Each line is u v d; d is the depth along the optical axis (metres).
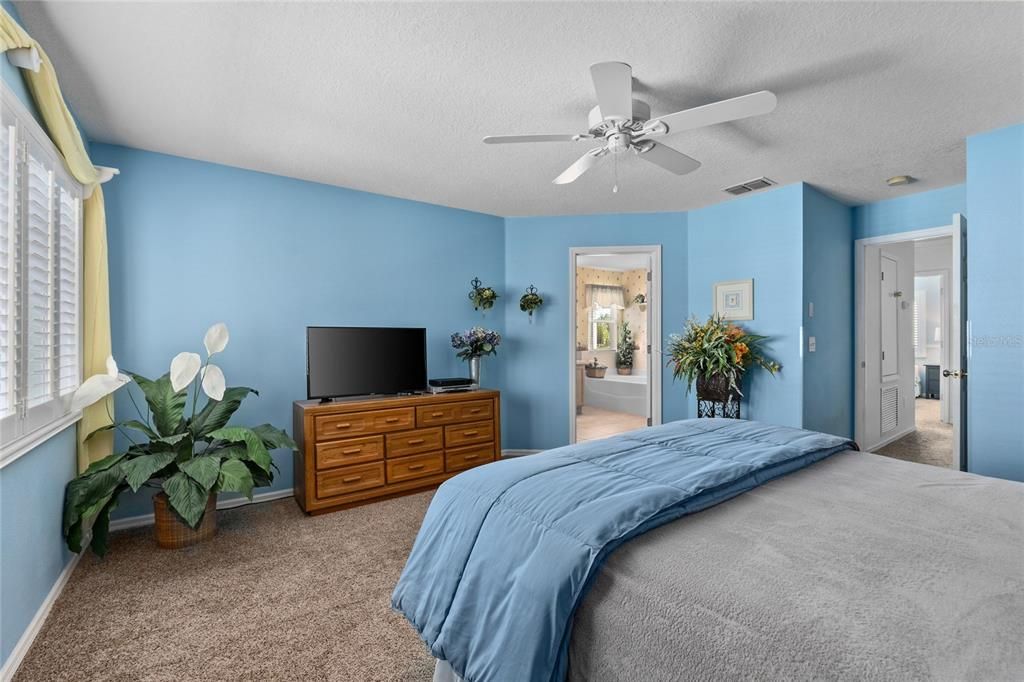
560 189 3.94
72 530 2.29
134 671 1.69
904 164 3.37
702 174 3.58
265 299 3.53
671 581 1.06
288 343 3.62
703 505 1.45
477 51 2.02
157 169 3.14
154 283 3.13
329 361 3.52
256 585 2.28
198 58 2.07
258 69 2.16
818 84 2.26
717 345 4.02
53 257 2.12
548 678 1.09
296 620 2.00
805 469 1.88
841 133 2.83
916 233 4.11
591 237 4.76
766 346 4.06
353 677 1.67
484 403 4.00
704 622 0.95
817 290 4.02
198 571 2.42
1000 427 2.80
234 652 1.80
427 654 1.79
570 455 1.89
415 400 3.64
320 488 3.22
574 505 1.38
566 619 1.12
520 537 1.34
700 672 0.91
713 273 4.46
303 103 2.47
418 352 3.94
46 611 2.02
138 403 3.07
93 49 2.01
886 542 1.21
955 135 2.86
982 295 2.85
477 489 1.63
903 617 0.89
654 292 4.71
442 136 2.87
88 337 2.62
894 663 0.78
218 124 2.72
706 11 1.76
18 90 1.81
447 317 4.46
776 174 3.59
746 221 4.20
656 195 4.12
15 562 1.74
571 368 4.78
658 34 1.89
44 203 2.06
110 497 2.43
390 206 4.12
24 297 1.81
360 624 1.98
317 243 3.75
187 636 1.89
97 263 2.66
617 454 1.90
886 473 1.82
